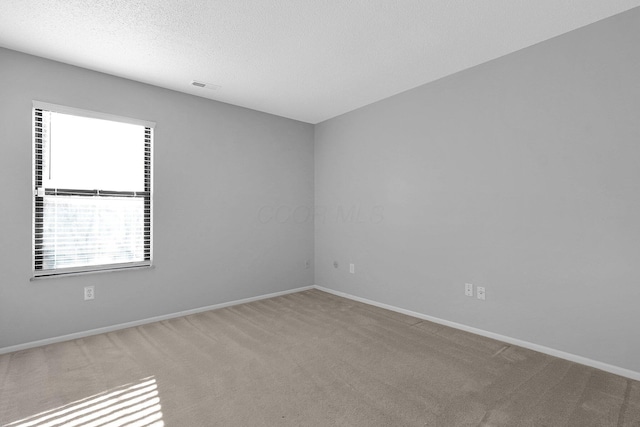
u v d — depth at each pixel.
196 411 1.86
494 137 2.88
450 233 3.21
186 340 2.89
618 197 2.25
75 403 1.94
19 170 2.68
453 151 3.17
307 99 3.83
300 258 4.66
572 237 2.45
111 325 3.12
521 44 2.62
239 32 2.42
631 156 2.20
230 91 3.56
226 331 3.11
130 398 1.99
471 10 2.17
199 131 3.69
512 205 2.77
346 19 2.26
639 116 2.17
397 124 3.68
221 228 3.86
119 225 3.19
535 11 2.19
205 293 3.74
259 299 4.21
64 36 2.46
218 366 2.40
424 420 1.78
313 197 4.81
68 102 2.90
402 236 3.65
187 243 3.60
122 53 2.72
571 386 2.10
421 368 2.36
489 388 2.09
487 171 2.93
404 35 2.47
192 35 2.46
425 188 3.42
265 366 2.40
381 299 3.88
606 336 2.30
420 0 2.06
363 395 2.02
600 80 2.32
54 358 2.53
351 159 4.24
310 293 4.54
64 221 2.90
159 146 3.40
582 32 2.39
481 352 2.62
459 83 3.12
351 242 4.25
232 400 1.97
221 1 2.05
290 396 2.01
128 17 2.22
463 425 1.73
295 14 2.20
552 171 2.54
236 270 4.00
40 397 2.00
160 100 3.41
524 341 2.71
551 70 2.54
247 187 4.09
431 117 3.35
